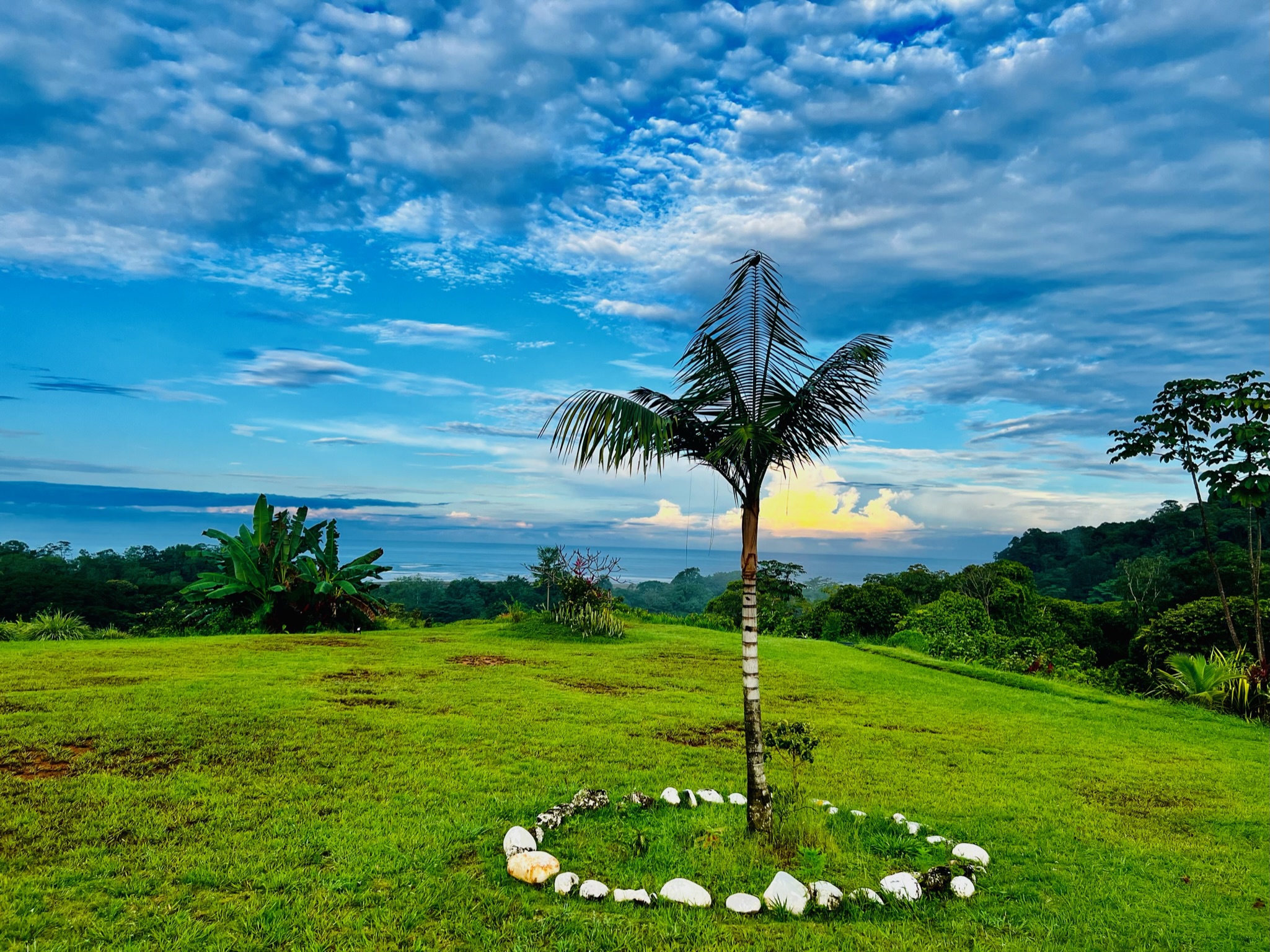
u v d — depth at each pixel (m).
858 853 5.16
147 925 3.63
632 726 8.77
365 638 16.75
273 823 5.01
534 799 5.77
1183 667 14.46
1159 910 4.55
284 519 19.95
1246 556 29.97
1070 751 9.13
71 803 5.18
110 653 12.54
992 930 4.17
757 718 5.45
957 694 13.09
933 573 35.38
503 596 72.12
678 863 4.77
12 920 3.58
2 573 41.34
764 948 3.80
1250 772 8.52
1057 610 33.19
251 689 9.27
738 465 5.69
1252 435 13.63
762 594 30.11
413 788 5.93
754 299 5.71
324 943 3.55
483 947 3.62
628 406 5.34
